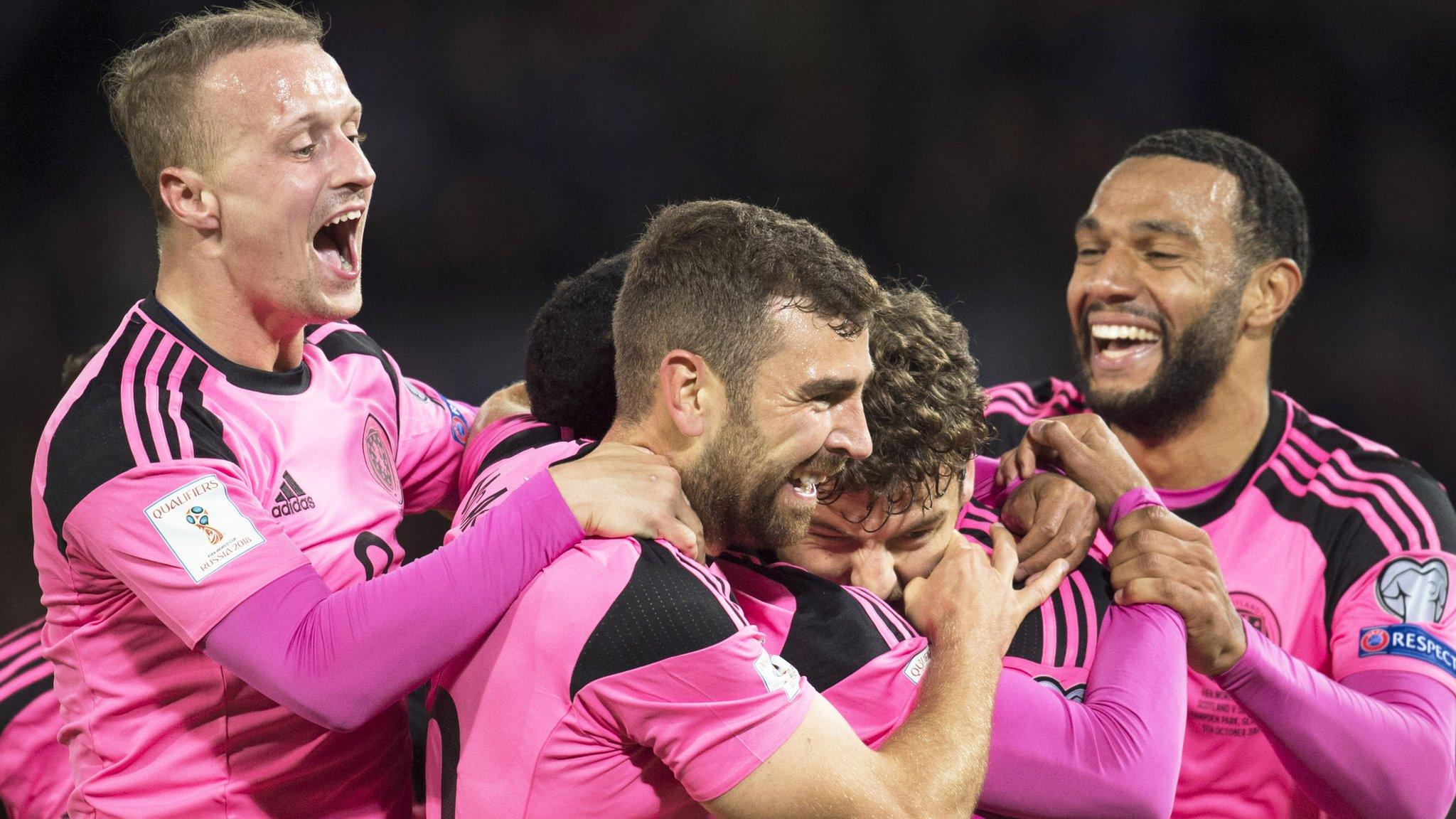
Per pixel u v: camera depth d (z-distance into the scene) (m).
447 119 35.16
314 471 7.53
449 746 6.58
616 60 36.31
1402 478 9.14
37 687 9.59
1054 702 6.91
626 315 6.64
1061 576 7.57
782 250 6.27
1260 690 7.73
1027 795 6.71
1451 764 8.01
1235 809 8.91
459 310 32.78
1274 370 29.86
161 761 7.23
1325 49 33.50
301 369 7.91
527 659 6.19
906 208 35.78
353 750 7.50
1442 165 32.78
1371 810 7.91
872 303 6.41
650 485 6.37
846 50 36.38
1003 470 8.33
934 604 7.07
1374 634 8.54
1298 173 33.31
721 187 36.38
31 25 31.28
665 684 6.00
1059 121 35.00
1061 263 34.28
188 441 6.89
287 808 7.39
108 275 30.72
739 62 36.53
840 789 5.97
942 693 6.50
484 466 7.87
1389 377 29.47
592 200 35.78
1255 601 9.07
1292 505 9.30
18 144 31.28
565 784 6.20
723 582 6.44
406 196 34.28
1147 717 6.96
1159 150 9.63
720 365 6.27
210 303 7.39
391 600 6.23
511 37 35.62
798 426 6.30
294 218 7.21
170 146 7.14
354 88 34.47
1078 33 35.12
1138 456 9.81
